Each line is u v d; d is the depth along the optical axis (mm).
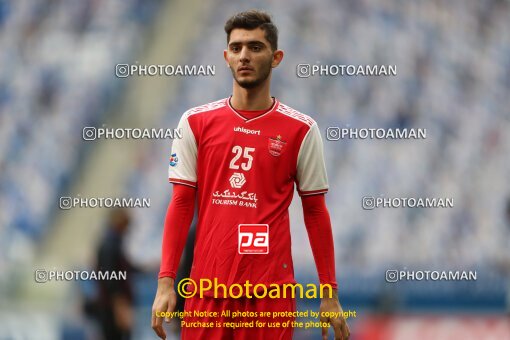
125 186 50438
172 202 11930
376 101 53500
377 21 57656
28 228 50188
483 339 33531
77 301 32594
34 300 39375
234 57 11703
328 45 56188
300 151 11891
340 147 50750
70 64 57406
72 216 50375
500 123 53531
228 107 11969
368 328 33750
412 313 33781
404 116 53000
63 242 49375
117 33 59094
